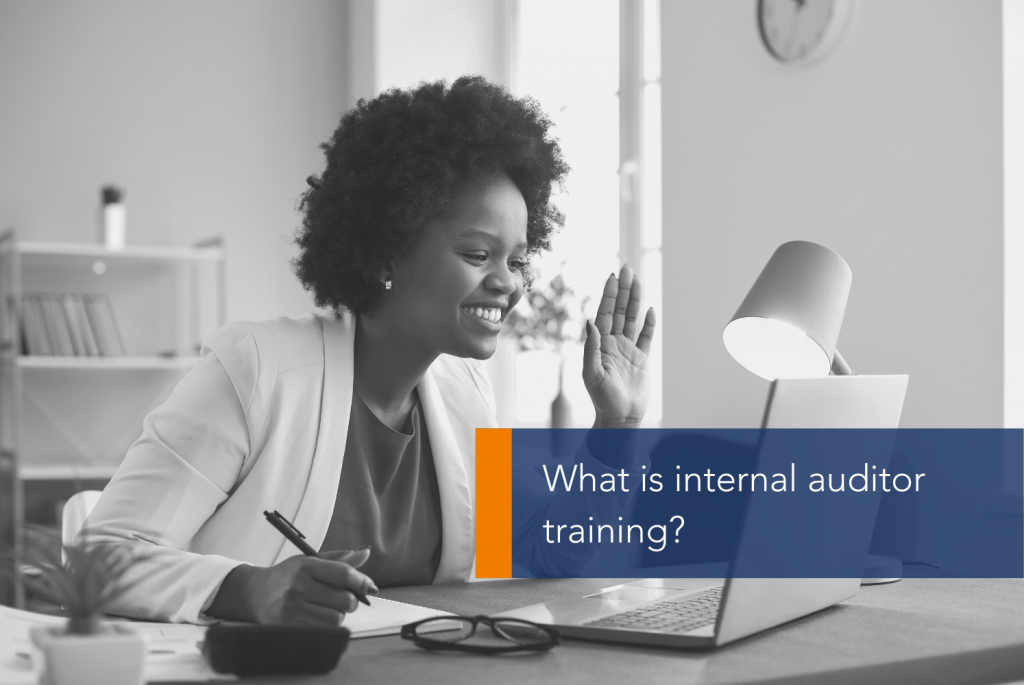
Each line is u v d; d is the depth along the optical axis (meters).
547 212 1.55
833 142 2.97
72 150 4.39
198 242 4.57
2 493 4.14
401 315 1.35
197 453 1.21
